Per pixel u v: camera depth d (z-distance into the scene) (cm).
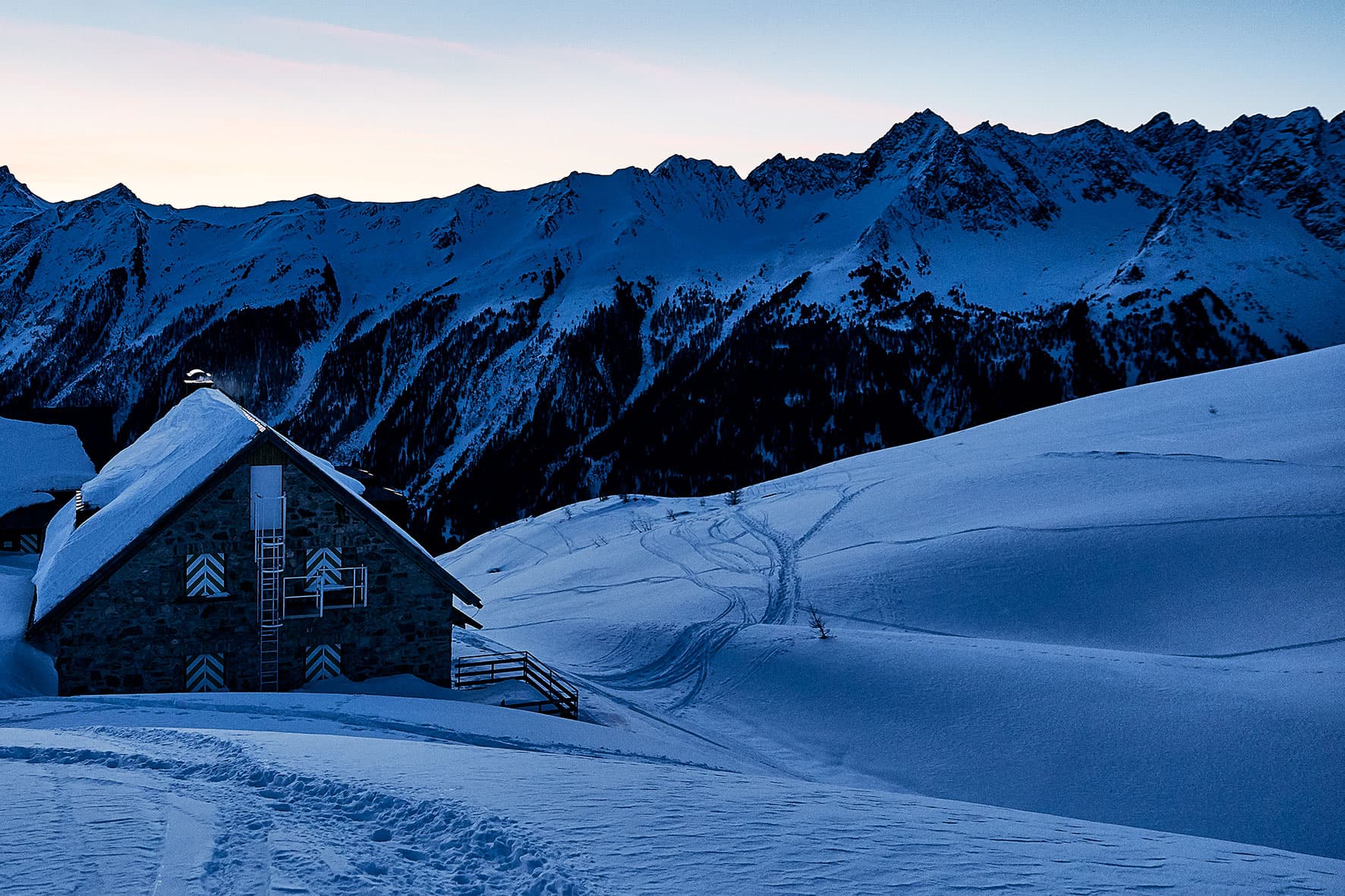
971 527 4438
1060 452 5481
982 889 768
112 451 5200
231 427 2597
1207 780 2184
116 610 2323
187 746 1280
